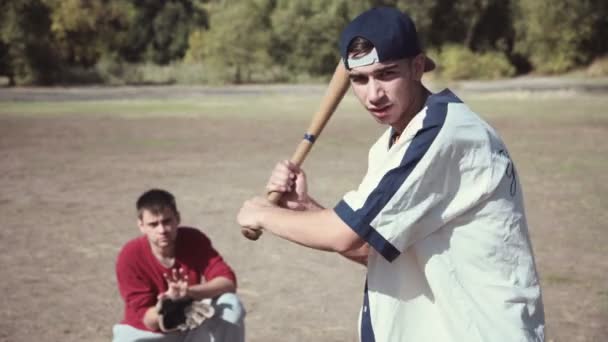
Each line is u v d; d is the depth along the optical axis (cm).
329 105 258
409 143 210
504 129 1980
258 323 571
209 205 1019
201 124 2170
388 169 211
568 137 1789
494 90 3494
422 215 211
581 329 547
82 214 974
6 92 3588
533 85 3853
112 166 1384
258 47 4612
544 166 1354
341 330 556
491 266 214
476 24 4906
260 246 807
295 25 4566
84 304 623
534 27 4656
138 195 1100
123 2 4662
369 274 229
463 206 212
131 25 5316
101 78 4422
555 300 614
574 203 1014
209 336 400
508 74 4612
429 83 4050
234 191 1122
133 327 400
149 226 397
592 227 870
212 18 4794
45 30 4069
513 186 219
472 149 211
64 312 603
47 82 4181
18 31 3984
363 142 1733
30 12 3994
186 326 391
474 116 216
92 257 767
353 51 209
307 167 1355
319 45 4594
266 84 4434
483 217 214
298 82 4559
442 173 210
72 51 4431
